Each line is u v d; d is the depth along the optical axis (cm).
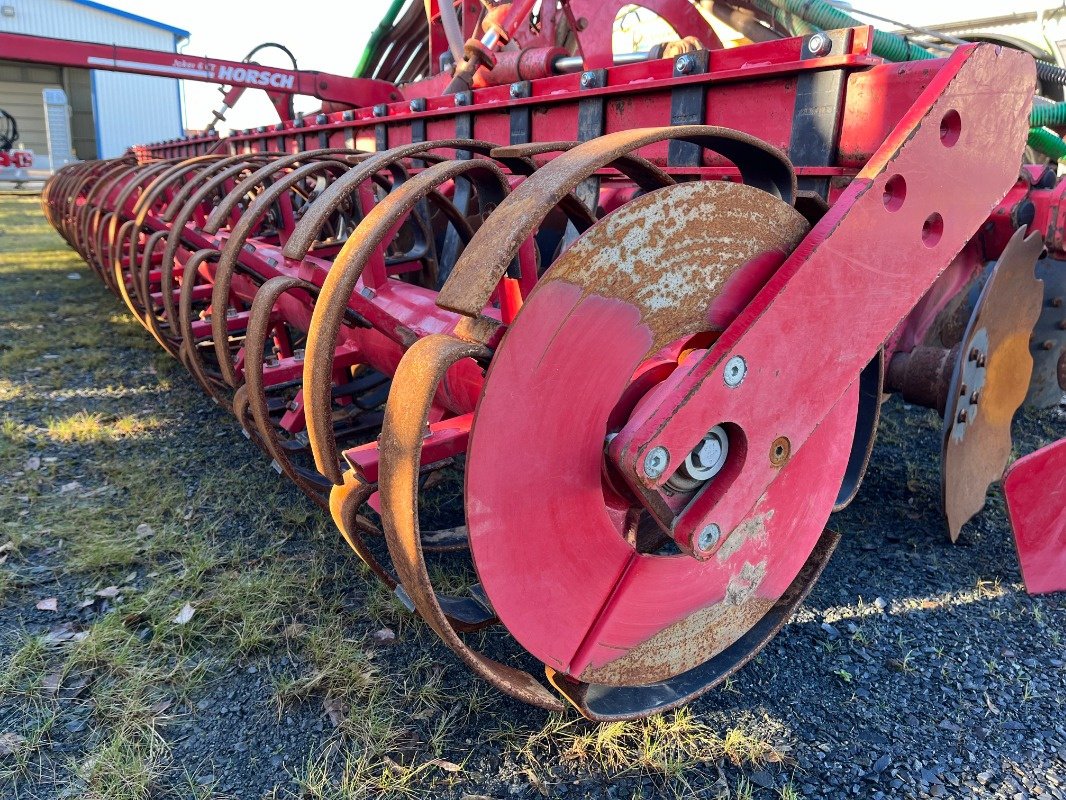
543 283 108
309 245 158
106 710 170
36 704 172
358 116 399
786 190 140
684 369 133
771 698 178
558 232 291
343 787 149
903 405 382
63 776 153
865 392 201
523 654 192
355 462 140
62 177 716
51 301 593
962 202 150
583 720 169
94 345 465
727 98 202
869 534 255
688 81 206
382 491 122
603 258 113
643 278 119
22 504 261
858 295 138
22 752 158
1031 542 217
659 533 196
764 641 172
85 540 239
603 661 143
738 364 125
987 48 142
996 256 245
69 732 165
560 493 125
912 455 319
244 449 311
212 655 189
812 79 176
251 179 239
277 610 206
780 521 164
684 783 152
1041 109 291
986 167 152
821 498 174
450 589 217
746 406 129
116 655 185
